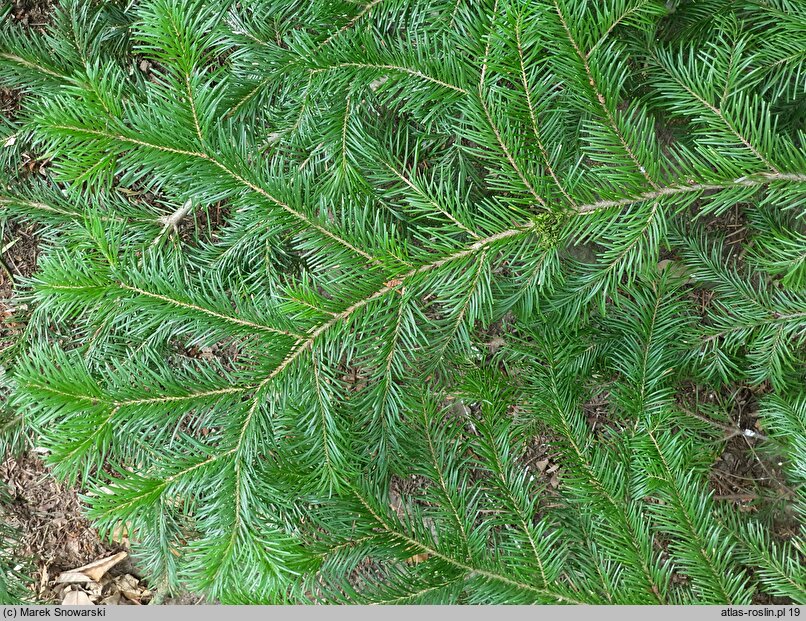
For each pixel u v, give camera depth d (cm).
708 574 127
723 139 125
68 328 153
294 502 133
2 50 143
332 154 134
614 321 141
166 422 125
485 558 130
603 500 129
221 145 126
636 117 142
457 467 132
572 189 126
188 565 125
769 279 150
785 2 130
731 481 152
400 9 136
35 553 175
